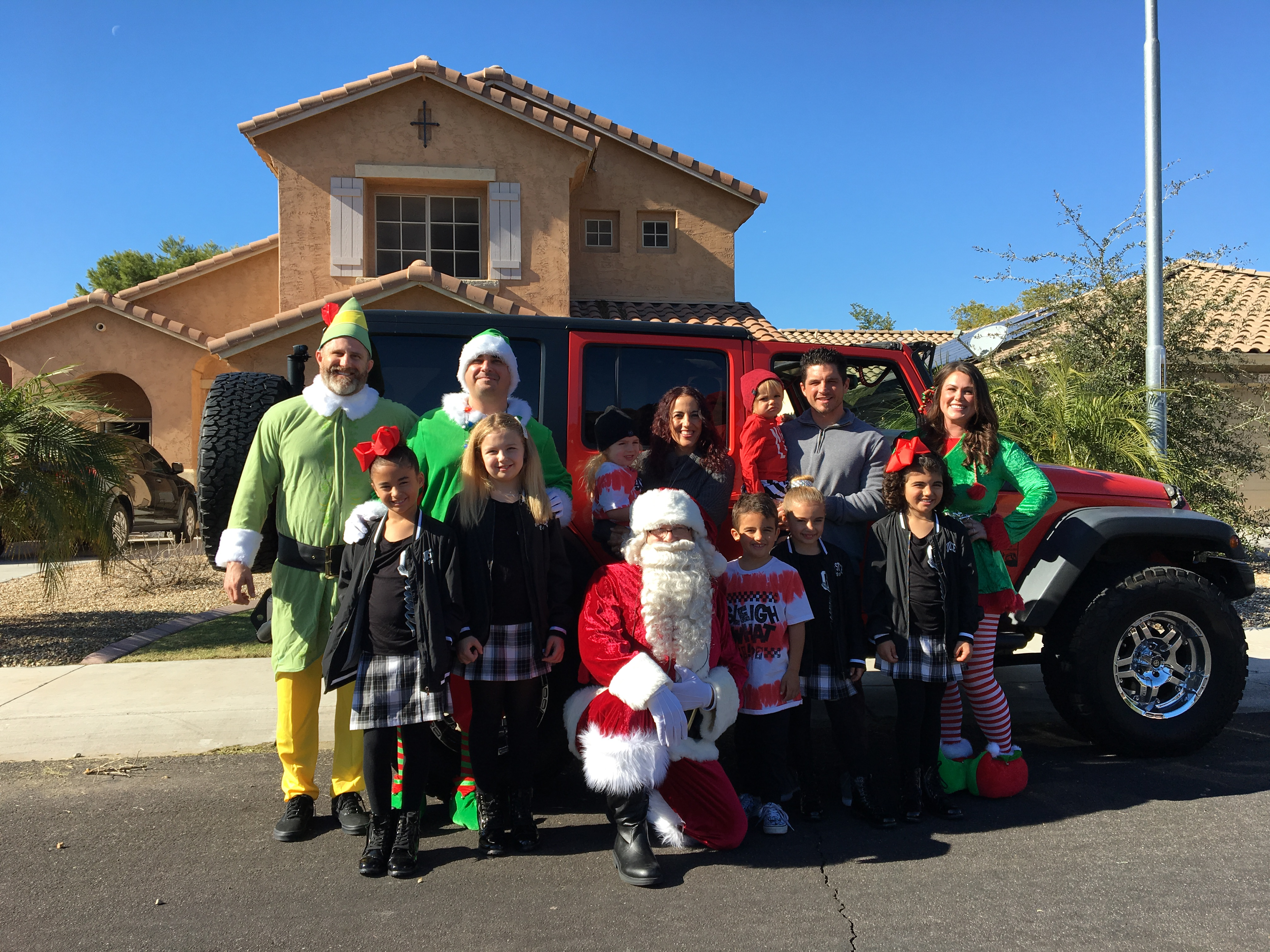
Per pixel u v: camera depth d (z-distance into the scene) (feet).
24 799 12.64
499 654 10.57
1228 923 8.94
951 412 12.77
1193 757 14.16
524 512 10.66
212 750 14.84
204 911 9.32
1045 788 12.85
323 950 8.51
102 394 27.32
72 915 9.23
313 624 11.14
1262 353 43.55
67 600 28.55
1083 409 26.09
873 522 12.55
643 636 10.48
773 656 11.44
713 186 52.54
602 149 52.11
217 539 11.80
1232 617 13.92
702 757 10.66
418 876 10.18
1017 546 14.16
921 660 11.57
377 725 10.01
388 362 13.58
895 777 13.62
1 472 21.42
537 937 8.74
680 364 14.17
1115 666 13.66
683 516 10.44
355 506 11.24
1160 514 14.05
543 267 46.62
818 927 8.90
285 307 44.83
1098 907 9.28
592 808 12.50
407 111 45.60
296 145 44.78
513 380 11.57
